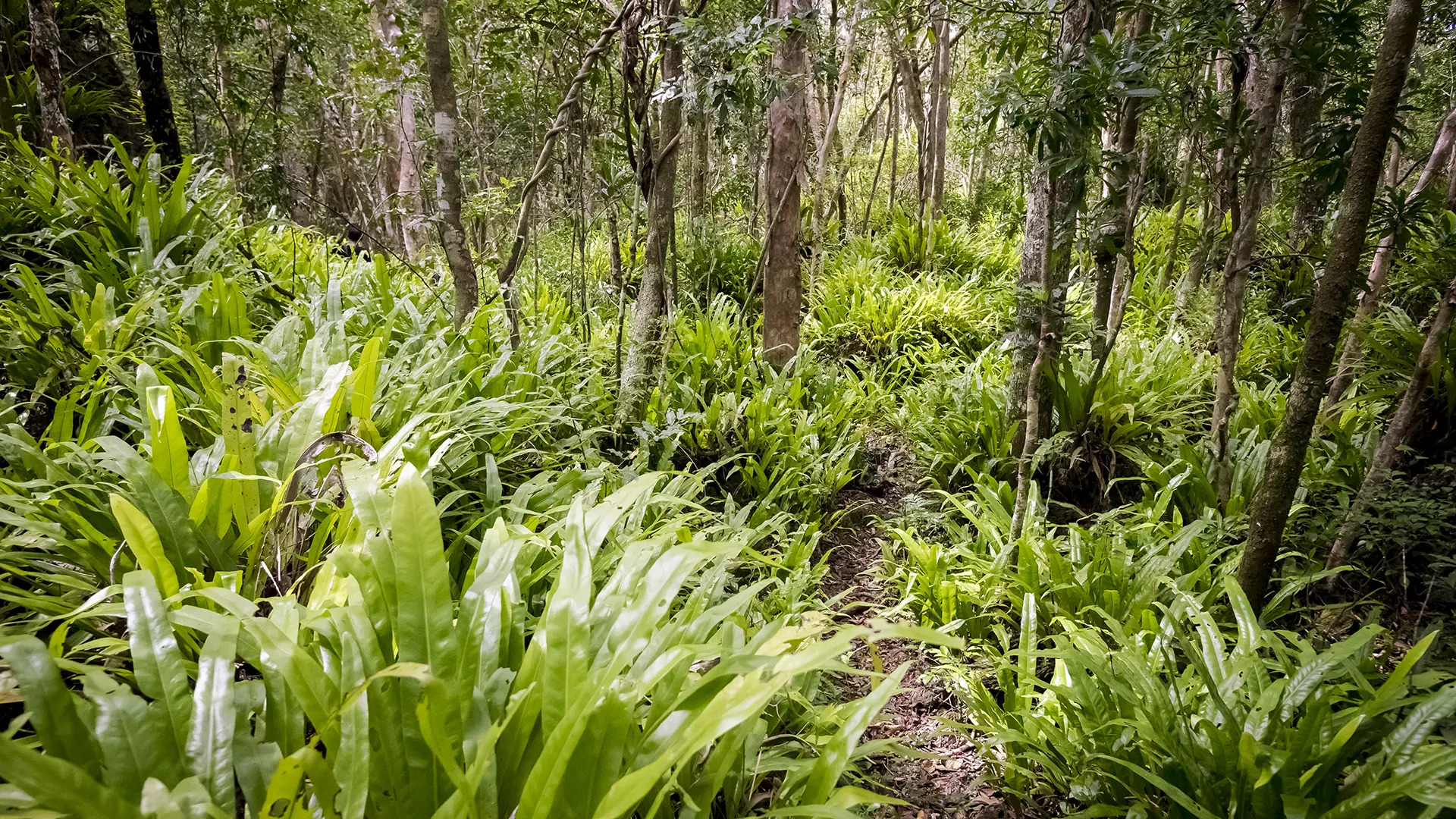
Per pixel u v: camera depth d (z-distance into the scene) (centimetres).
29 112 552
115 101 657
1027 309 379
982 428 425
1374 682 228
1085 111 265
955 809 212
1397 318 413
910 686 272
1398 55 187
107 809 90
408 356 317
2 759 84
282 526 194
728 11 471
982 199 1100
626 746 130
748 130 591
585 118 394
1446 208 416
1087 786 192
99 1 638
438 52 347
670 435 363
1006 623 291
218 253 393
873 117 898
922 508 374
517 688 134
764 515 350
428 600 134
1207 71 464
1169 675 196
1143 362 489
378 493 167
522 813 112
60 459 186
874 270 778
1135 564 285
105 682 110
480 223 743
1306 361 218
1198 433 435
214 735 110
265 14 665
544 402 326
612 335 504
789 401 463
